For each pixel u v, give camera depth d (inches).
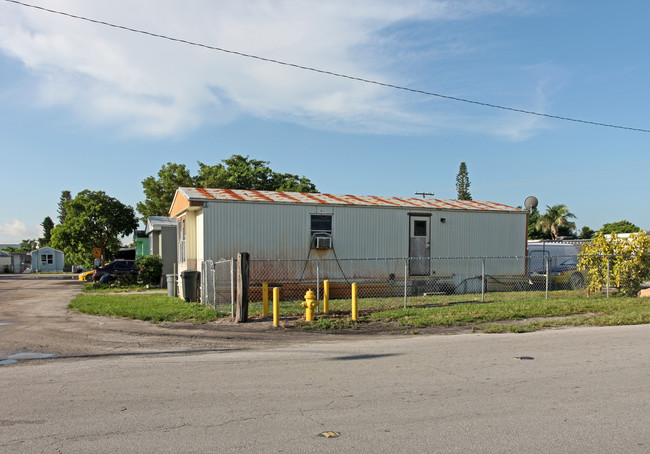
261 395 223.0
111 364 290.8
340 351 324.2
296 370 271.0
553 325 421.4
